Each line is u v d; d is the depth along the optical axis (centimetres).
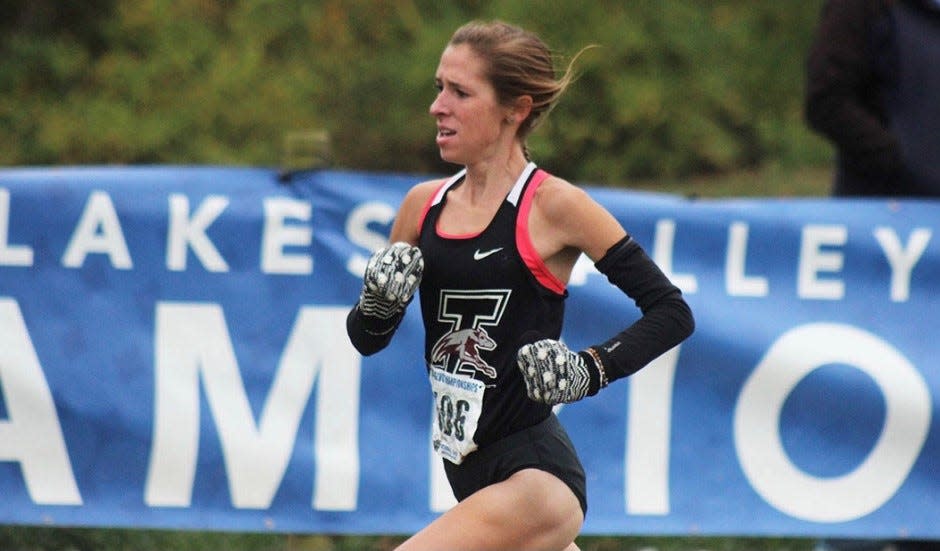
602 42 3369
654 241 1820
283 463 1786
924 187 1967
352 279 1792
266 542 2050
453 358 1307
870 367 1822
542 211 1287
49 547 1931
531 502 1289
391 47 3325
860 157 1981
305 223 1797
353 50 3297
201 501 1791
